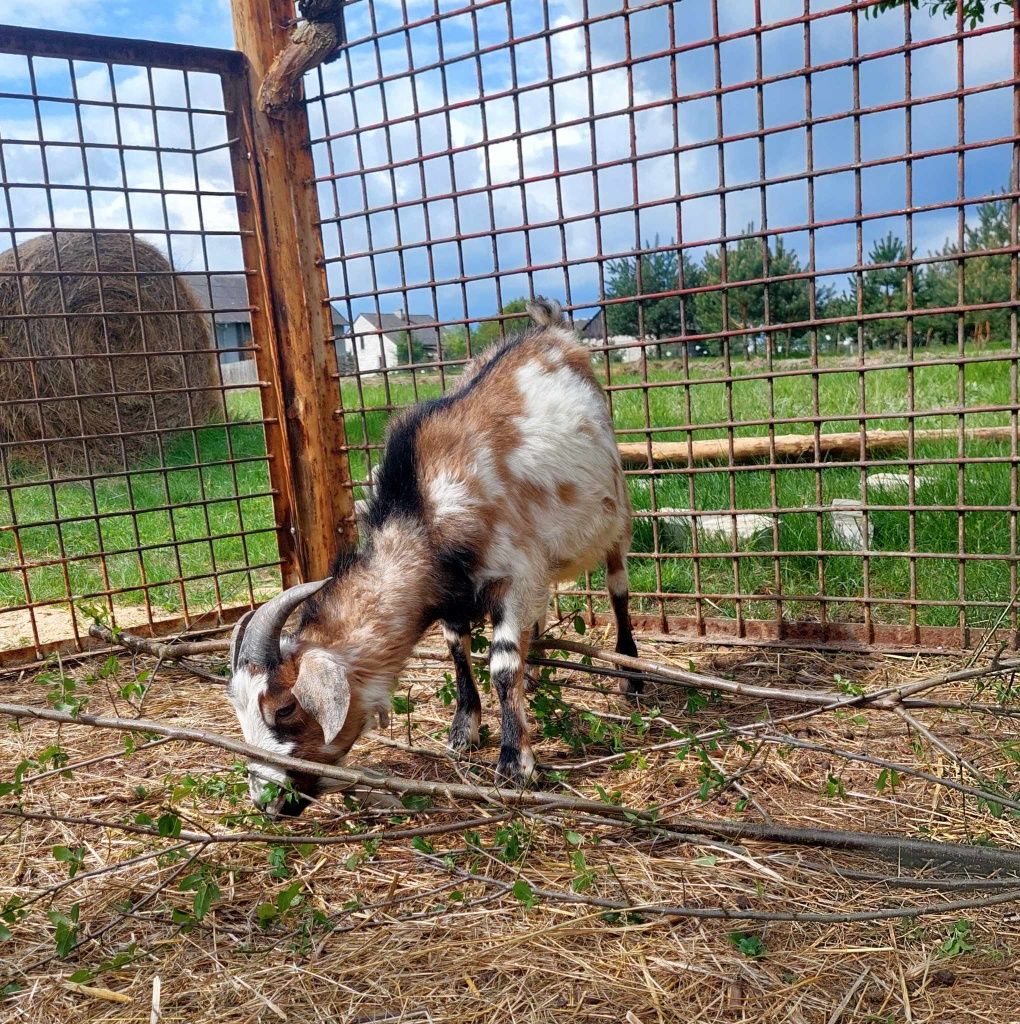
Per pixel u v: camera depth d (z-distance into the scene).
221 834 1.43
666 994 1.03
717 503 2.88
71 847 1.30
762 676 2.02
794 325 2.00
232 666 1.46
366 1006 1.04
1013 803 1.29
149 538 3.44
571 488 1.72
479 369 1.82
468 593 1.63
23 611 2.74
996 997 1.01
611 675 1.79
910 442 1.98
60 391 5.40
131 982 1.10
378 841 1.30
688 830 1.35
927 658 2.02
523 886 1.12
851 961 1.08
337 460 2.60
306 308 2.51
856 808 1.44
